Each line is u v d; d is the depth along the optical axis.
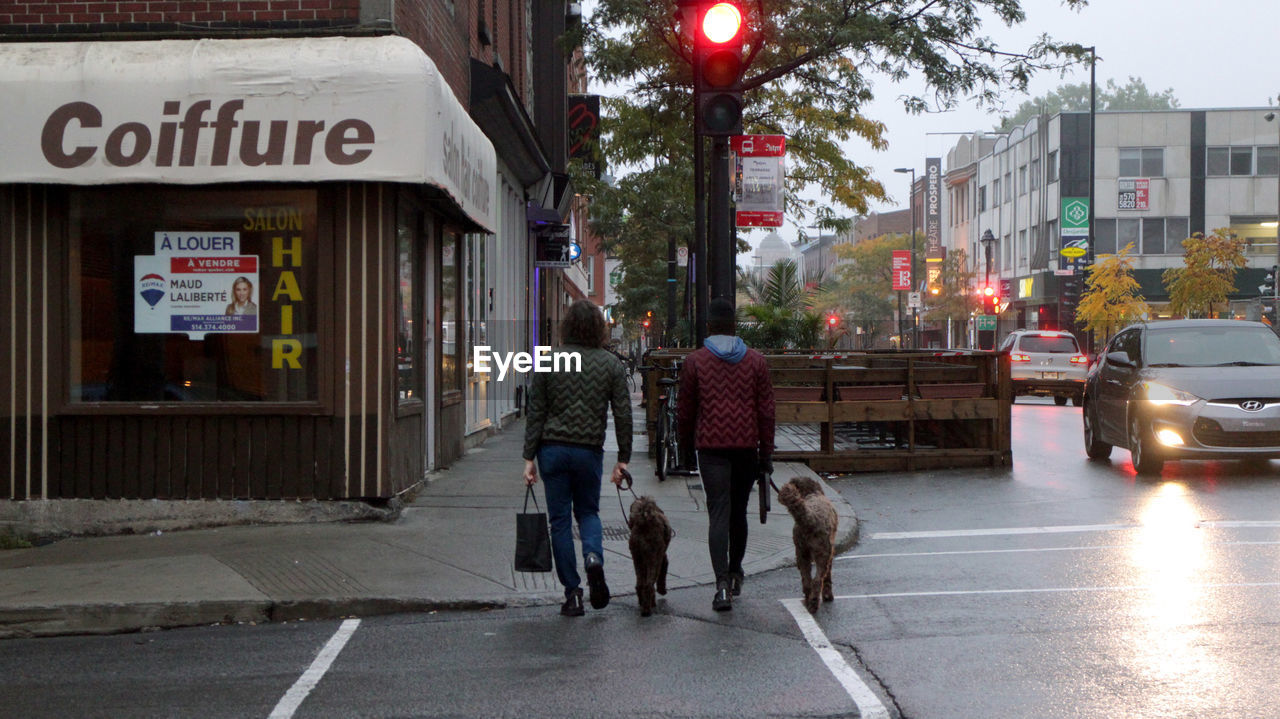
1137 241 57.00
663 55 20.08
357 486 10.07
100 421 10.02
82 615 7.19
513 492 11.67
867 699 5.46
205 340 10.14
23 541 9.49
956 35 16.66
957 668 5.95
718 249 10.94
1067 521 10.80
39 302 10.01
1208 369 13.95
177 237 10.14
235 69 9.55
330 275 10.05
